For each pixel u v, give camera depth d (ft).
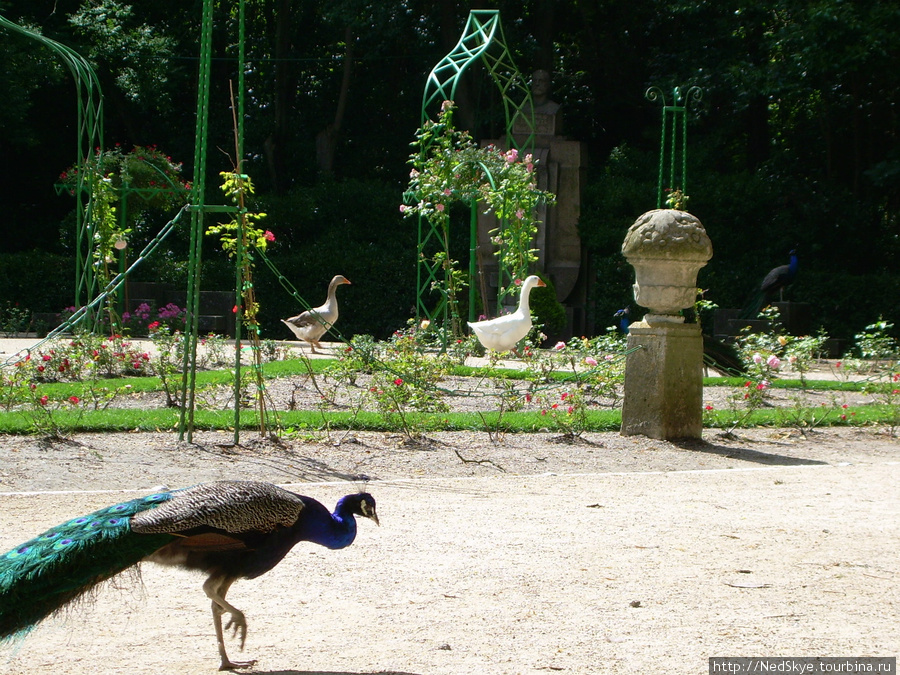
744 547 20.66
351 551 20.03
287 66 106.01
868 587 17.95
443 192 56.75
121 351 47.26
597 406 42.96
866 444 36.24
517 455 31.65
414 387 35.99
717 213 87.20
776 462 32.17
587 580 18.15
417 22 97.91
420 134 59.41
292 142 104.01
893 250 90.74
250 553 13.67
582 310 87.10
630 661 14.12
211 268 85.76
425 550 20.13
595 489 26.96
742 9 81.97
